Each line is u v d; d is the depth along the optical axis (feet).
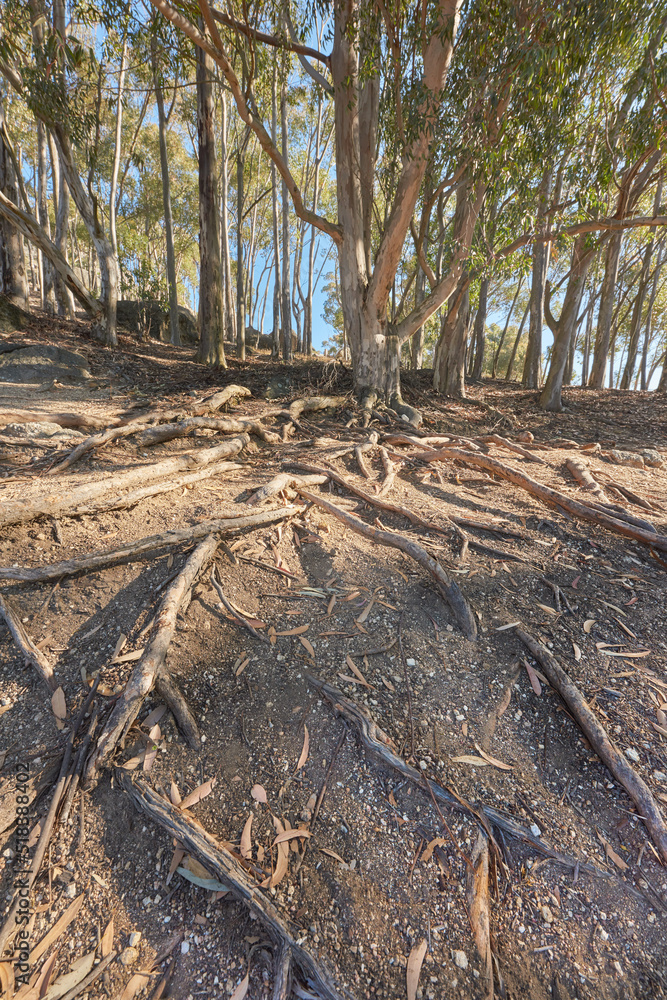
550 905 6.18
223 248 60.59
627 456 20.10
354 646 9.02
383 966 5.53
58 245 42.34
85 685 7.84
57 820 6.41
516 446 19.83
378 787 7.06
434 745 7.59
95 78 35.42
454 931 5.87
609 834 6.82
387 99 20.88
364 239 26.07
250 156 56.90
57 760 6.97
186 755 7.18
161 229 72.74
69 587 9.34
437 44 18.63
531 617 10.02
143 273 41.70
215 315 34.78
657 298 57.62
